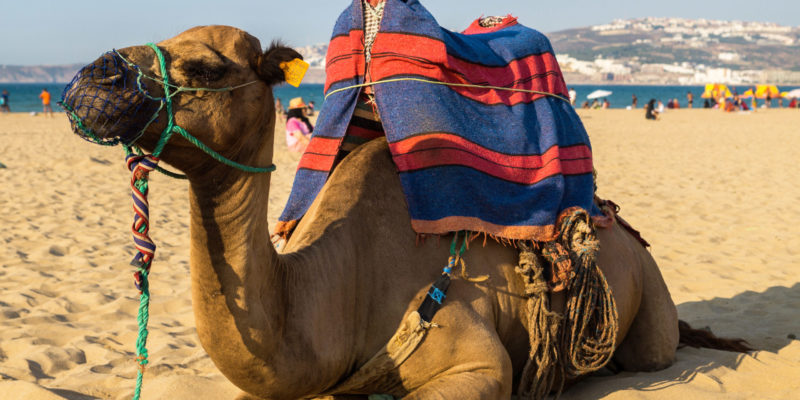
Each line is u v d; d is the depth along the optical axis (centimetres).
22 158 1697
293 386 283
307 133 1262
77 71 230
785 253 788
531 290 337
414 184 326
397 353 303
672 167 1603
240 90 249
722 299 611
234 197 256
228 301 259
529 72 375
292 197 362
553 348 344
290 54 253
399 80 341
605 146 2148
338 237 309
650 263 421
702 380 395
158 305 602
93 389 409
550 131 361
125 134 230
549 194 350
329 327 294
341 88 357
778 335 506
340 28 366
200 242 258
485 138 344
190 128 239
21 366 448
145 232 242
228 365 270
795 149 2014
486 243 338
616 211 418
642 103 9500
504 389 317
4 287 654
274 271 277
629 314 397
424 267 319
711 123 3378
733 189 1271
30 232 891
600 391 379
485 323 320
